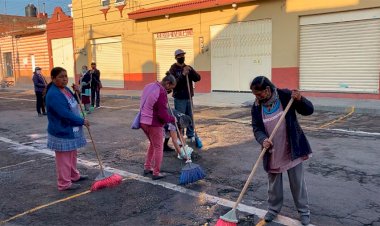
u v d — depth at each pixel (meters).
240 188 5.53
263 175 6.04
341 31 13.73
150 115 5.88
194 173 5.74
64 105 5.52
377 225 4.23
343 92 13.91
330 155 6.92
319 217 4.46
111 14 22.20
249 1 15.72
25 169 7.09
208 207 4.93
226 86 17.33
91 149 8.38
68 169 5.80
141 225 4.52
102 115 13.31
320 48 14.33
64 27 25.78
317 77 14.56
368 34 13.10
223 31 17.05
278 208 4.42
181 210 4.88
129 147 8.42
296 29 14.71
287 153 4.14
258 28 15.91
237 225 4.37
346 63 13.75
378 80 13.07
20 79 30.91
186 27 18.42
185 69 7.62
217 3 16.52
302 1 14.40
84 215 4.88
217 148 7.82
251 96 15.62
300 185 4.20
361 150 7.15
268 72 15.86
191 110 7.98
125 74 22.11
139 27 20.73
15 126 11.91
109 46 22.95
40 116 13.77
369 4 12.80
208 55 17.70
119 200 5.31
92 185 5.85
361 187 5.33
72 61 25.94
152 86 5.91
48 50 27.55
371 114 10.98
